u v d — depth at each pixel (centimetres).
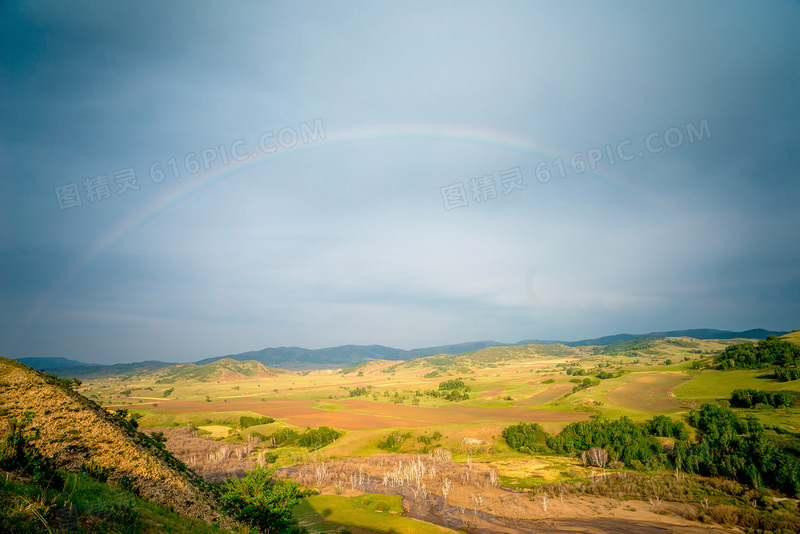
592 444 11000
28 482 1678
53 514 1454
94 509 1659
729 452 8844
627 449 9988
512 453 12169
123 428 2873
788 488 7262
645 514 6712
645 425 12012
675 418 12262
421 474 9638
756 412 12019
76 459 2208
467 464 10825
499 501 7562
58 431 2294
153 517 1908
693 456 9081
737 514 6316
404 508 7206
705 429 11025
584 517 6656
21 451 1961
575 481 8750
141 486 2350
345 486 8838
